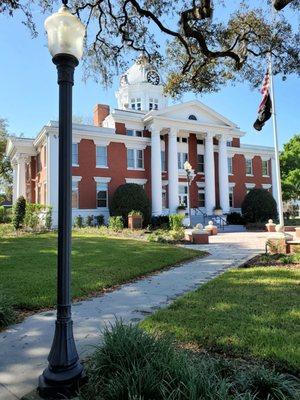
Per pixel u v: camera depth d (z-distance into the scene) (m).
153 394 2.86
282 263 11.03
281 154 51.03
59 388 3.28
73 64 3.70
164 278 9.21
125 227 27.81
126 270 9.72
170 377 2.95
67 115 3.62
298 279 8.21
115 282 8.45
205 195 36.34
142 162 34.22
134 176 33.50
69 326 3.50
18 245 14.95
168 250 14.16
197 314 5.60
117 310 6.23
